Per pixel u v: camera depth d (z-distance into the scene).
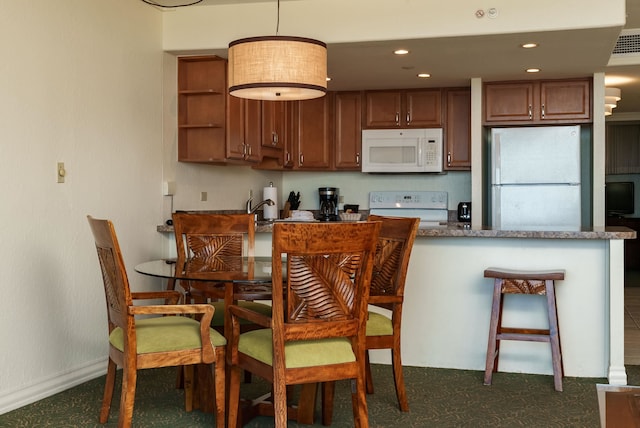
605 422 2.09
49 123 3.80
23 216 3.62
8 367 3.52
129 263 4.58
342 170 6.93
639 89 7.54
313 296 2.68
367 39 4.63
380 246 3.59
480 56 5.16
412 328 4.43
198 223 4.00
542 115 6.16
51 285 3.83
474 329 4.34
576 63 5.43
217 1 4.77
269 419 3.40
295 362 2.67
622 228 4.52
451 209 7.04
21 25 3.59
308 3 4.71
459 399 3.70
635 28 5.95
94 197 4.21
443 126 6.66
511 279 3.96
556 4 4.35
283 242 2.57
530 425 3.28
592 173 6.17
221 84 5.18
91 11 4.16
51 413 3.45
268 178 7.11
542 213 6.16
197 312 2.88
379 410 3.51
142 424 3.27
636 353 4.79
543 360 4.25
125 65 4.51
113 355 3.06
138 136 4.67
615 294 4.04
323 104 6.90
